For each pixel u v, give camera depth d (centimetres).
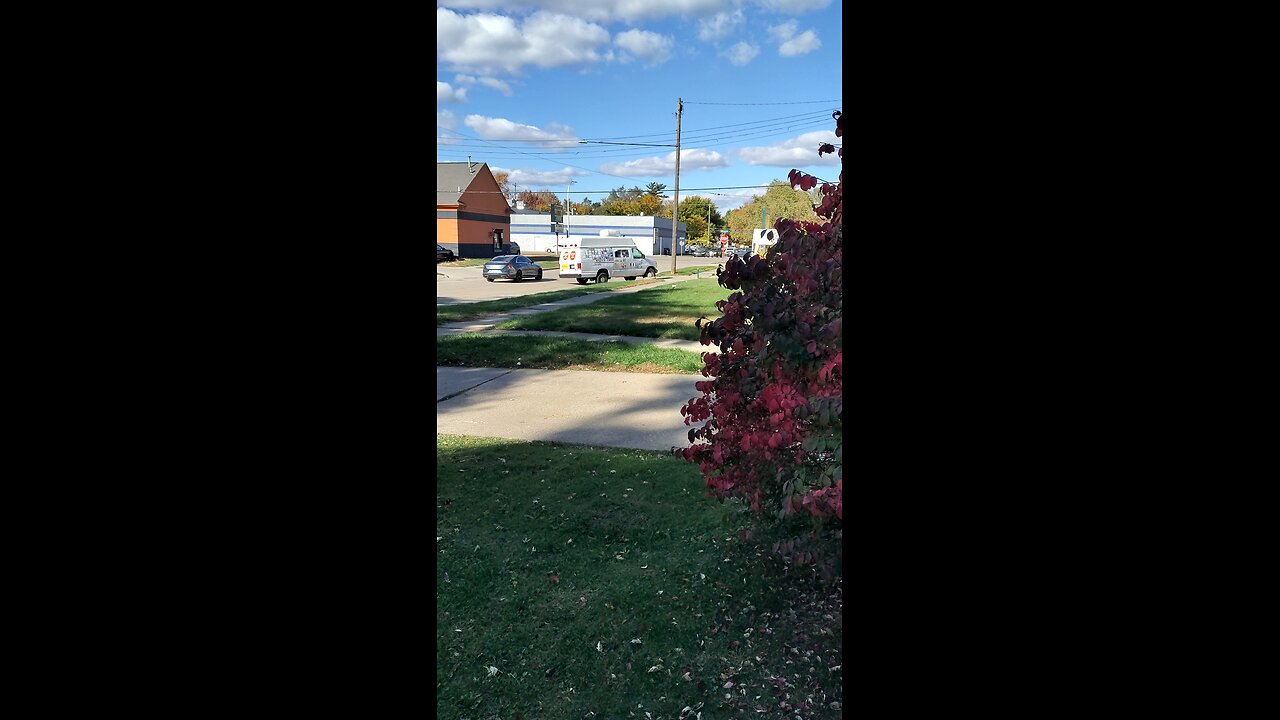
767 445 306
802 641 295
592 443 609
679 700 263
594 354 1052
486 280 3238
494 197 5900
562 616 319
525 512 439
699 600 328
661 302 1928
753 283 327
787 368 303
